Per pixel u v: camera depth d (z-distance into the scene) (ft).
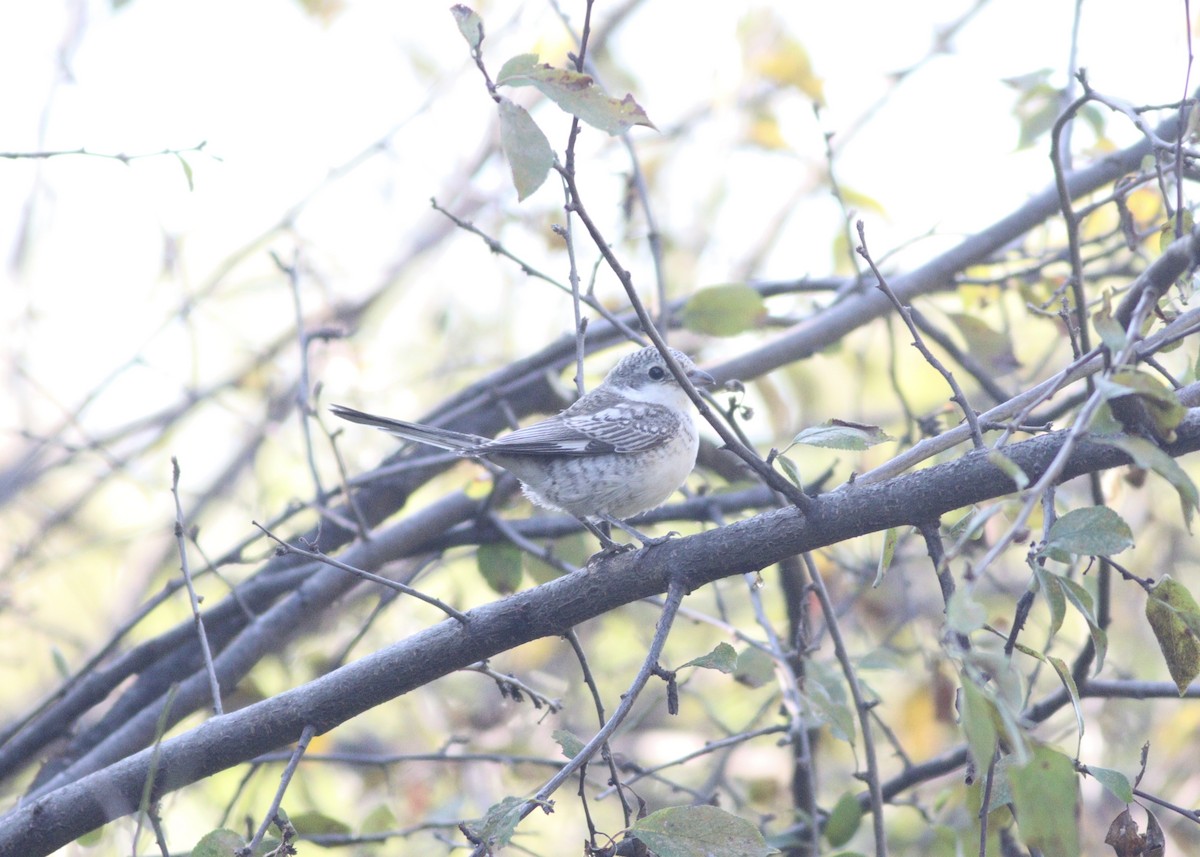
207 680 33.01
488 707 41.63
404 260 53.62
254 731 23.84
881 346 49.90
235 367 52.80
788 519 22.31
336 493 35.86
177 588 34.17
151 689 35.81
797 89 42.68
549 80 19.43
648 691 45.70
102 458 46.91
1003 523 35.40
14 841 23.30
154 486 43.47
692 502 36.55
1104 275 36.76
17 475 48.37
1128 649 43.75
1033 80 36.78
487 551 36.86
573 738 22.31
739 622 47.85
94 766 31.30
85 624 53.47
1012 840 30.01
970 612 15.20
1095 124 37.55
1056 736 39.27
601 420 32.14
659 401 33.01
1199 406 21.11
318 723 23.84
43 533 45.44
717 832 19.36
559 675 47.03
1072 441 16.33
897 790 32.42
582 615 23.52
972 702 15.51
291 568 38.37
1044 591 17.84
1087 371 21.79
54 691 33.91
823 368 51.72
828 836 30.73
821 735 37.42
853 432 21.66
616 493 32.04
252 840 20.10
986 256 37.40
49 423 52.13
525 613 23.57
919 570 46.19
